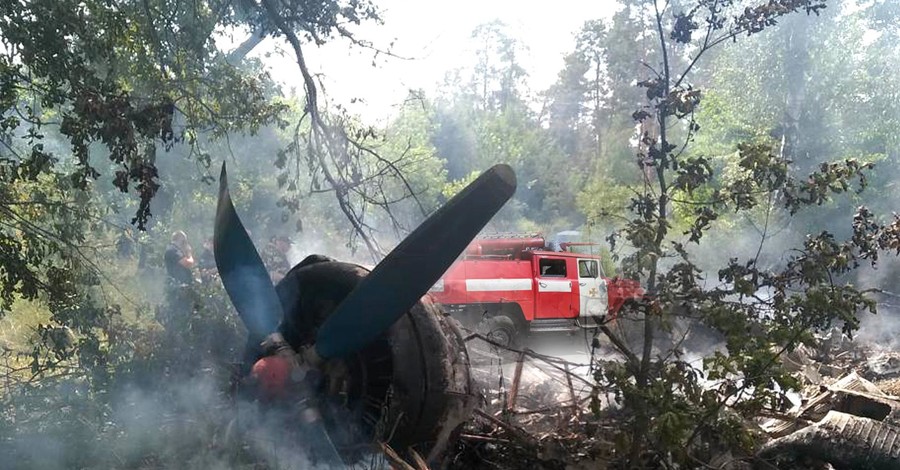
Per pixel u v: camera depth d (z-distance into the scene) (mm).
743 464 4430
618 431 4410
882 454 4207
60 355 5598
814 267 4141
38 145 5402
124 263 7832
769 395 3934
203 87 6969
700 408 3883
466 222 3830
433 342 4043
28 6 5215
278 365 4070
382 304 3992
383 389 4234
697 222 4277
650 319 4148
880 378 8398
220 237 4465
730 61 20172
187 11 6867
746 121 19844
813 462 4410
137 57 6484
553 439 4531
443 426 4082
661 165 4312
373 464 4047
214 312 5828
